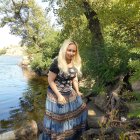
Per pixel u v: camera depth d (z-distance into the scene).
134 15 10.00
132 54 9.12
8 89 19.25
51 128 5.30
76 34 13.71
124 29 11.16
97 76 9.77
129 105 6.67
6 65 51.12
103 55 9.91
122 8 10.19
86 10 11.89
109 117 6.68
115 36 11.94
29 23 35.84
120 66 9.22
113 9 10.48
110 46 10.09
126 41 11.02
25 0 35.22
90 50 11.38
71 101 5.37
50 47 30.12
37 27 35.38
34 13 35.56
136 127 5.81
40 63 30.14
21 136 7.54
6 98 15.66
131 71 8.70
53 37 30.36
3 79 25.88
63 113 5.29
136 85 7.68
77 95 5.47
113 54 9.67
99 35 11.93
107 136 5.90
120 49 9.61
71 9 12.38
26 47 37.41
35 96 15.65
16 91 18.25
